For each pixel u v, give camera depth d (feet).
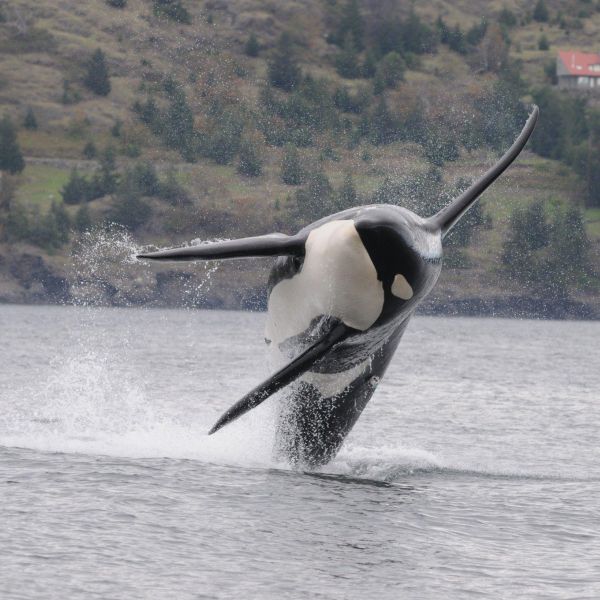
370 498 204.23
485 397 525.34
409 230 181.78
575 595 154.20
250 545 170.09
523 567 166.40
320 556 166.09
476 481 233.55
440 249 192.34
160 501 193.47
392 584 155.63
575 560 171.22
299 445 226.17
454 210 197.47
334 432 222.89
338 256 180.86
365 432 344.28
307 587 152.76
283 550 168.25
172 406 414.41
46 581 150.82
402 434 344.49
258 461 234.99
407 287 183.73
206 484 207.92
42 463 224.12
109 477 211.20
